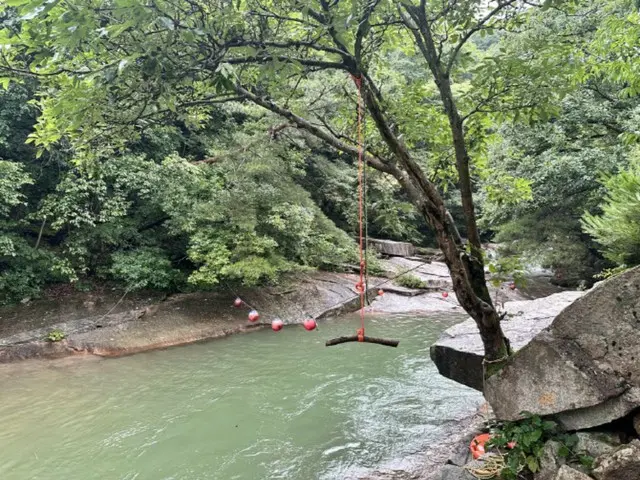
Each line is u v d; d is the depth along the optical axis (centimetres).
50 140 322
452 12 313
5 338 682
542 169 895
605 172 732
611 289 224
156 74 237
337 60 368
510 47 418
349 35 332
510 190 459
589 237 1061
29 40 223
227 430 461
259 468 389
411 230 1599
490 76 343
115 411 505
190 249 873
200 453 416
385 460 395
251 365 655
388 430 455
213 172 902
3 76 252
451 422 466
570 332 239
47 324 735
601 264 1045
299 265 999
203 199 883
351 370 634
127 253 891
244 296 935
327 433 452
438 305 1044
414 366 648
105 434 453
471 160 455
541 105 347
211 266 829
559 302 513
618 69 432
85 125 308
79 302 810
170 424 475
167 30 226
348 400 533
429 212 286
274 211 905
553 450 241
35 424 473
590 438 232
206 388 571
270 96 402
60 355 678
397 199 1503
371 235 1606
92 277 898
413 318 942
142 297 870
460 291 281
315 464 393
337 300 992
